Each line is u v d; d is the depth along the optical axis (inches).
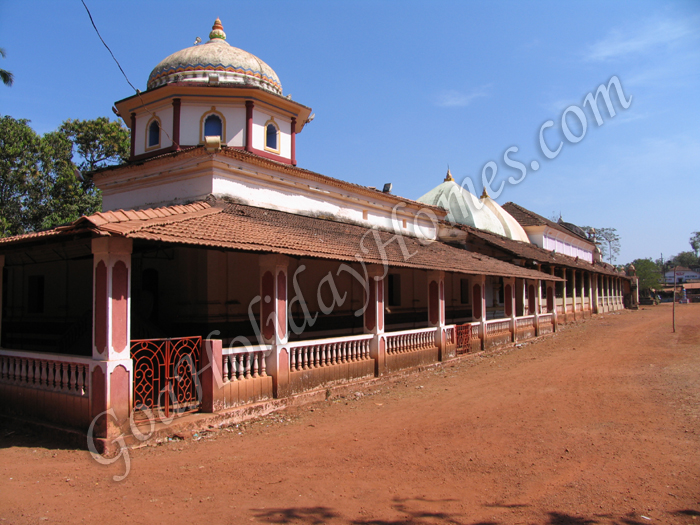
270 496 209.5
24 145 1021.8
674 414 342.3
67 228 284.8
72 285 572.4
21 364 332.2
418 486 221.3
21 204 1058.7
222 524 182.7
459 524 183.5
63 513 193.3
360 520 186.9
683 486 218.4
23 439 295.6
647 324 1195.9
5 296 624.4
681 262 4975.4
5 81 775.7
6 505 201.2
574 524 183.0
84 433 277.3
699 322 1203.9
